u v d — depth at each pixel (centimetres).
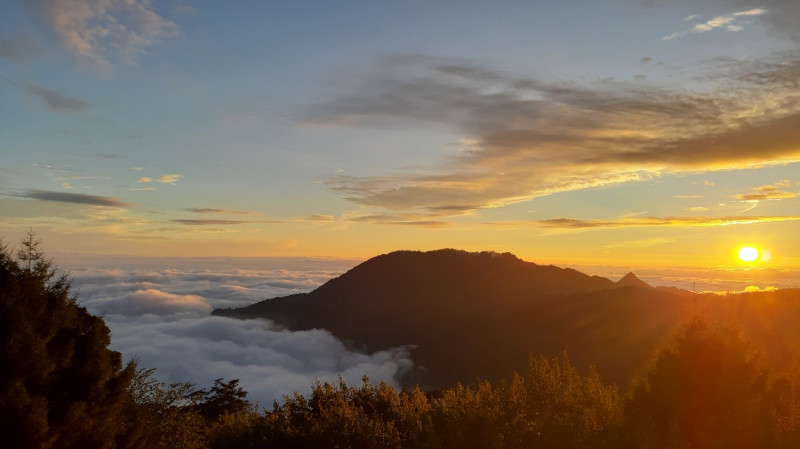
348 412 1083
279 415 1221
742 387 827
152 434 1739
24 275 1418
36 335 1336
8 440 1223
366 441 1028
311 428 1114
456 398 1009
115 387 1530
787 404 817
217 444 1312
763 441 748
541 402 896
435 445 857
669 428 809
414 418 1033
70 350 1431
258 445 1151
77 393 1438
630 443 782
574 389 938
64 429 1355
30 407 1254
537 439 828
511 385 959
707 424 805
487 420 860
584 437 805
